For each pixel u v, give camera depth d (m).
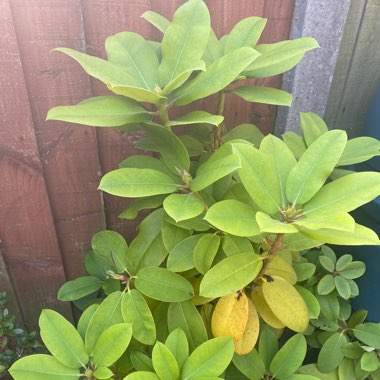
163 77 0.42
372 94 0.72
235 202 0.37
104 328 0.44
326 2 0.57
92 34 0.48
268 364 0.51
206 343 0.41
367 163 0.65
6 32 0.44
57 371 0.40
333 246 0.71
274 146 0.40
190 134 0.58
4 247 0.58
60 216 0.59
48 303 0.66
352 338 0.61
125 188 0.39
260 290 0.51
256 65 0.43
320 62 0.62
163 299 0.45
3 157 0.52
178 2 0.51
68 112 0.37
